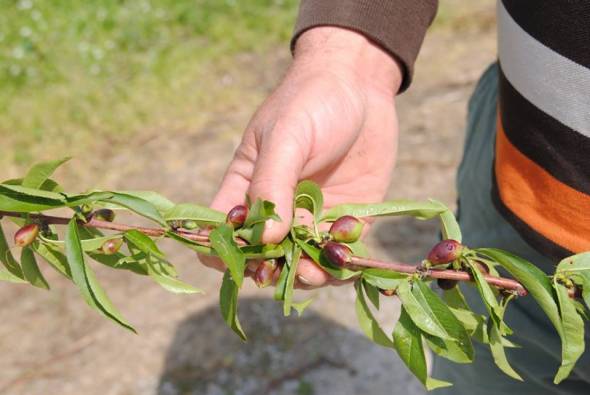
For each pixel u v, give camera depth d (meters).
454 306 0.54
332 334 1.29
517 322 0.72
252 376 1.24
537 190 0.64
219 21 2.37
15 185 0.51
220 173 1.73
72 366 1.27
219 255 0.50
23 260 0.52
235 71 2.13
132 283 1.43
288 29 2.31
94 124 1.88
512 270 0.50
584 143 0.60
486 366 0.78
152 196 0.53
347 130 0.66
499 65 0.67
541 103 0.62
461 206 0.81
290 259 0.53
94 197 0.50
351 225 0.53
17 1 2.44
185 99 1.99
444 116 1.88
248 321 1.33
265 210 0.51
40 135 1.83
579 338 0.50
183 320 1.35
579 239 0.63
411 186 1.63
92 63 2.12
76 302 1.39
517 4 0.62
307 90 0.66
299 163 0.62
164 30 2.33
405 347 0.51
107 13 2.37
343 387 1.21
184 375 1.25
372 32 0.70
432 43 2.23
